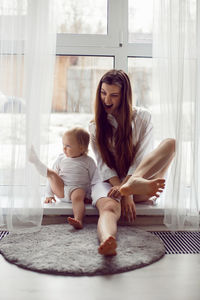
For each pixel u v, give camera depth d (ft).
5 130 6.08
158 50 6.32
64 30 7.02
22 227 5.86
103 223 5.18
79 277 4.25
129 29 7.07
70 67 7.13
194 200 6.24
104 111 6.34
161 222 6.44
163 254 4.96
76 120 7.29
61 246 5.06
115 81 6.08
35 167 5.92
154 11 6.37
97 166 6.52
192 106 6.19
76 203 6.13
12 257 4.69
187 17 6.15
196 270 4.49
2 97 6.08
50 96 6.08
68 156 6.55
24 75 5.96
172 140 6.11
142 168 5.80
